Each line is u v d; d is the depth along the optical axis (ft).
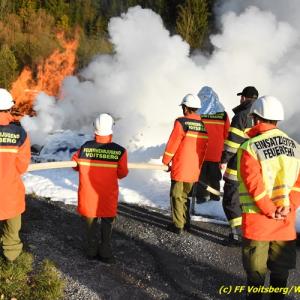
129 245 19.83
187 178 20.44
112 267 17.52
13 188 15.01
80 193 17.71
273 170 12.63
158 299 15.40
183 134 20.22
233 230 19.63
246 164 12.64
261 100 13.16
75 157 17.58
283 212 12.50
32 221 21.24
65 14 147.64
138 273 17.26
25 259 16.02
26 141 15.07
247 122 19.11
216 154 24.12
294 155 12.82
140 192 26.03
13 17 141.90
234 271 17.75
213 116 23.99
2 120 14.75
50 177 27.55
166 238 20.56
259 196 12.39
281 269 13.47
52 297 14.47
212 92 24.30
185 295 15.85
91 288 15.51
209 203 24.52
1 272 15.08
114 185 17.69
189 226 21.39
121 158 17.47
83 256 18.25
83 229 21.11
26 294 14.53
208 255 19.02
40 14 145.07
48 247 18.62
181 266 17.97
